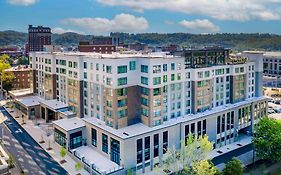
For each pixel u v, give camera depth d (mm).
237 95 121250
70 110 119688
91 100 107688
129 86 94688
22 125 125188
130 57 95375
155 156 92250
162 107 95938
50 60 130625
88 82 107875
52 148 102625
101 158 91500
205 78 108375
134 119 96938
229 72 118312
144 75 93938
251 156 101125
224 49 118812
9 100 164250
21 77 191500
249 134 122000
